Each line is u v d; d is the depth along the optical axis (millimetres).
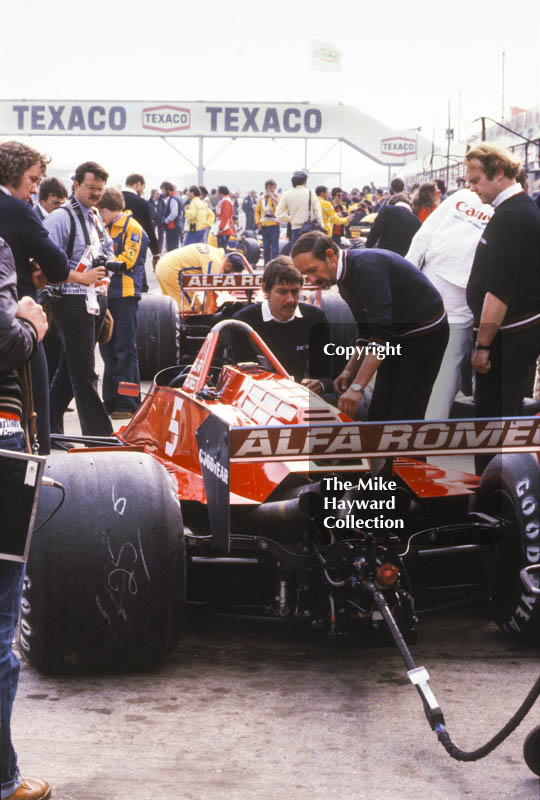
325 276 4109
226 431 3285
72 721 3156
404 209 9539
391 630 3172
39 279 4098
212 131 40469
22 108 39875
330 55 34219
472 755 2680
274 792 2680
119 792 2680
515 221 4809
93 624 3406
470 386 6898
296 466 3834
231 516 3973
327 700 3334
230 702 3316
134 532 3426
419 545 3773
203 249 11016
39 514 3400
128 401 8133
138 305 8625
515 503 3734
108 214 7824
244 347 5500
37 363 4973
